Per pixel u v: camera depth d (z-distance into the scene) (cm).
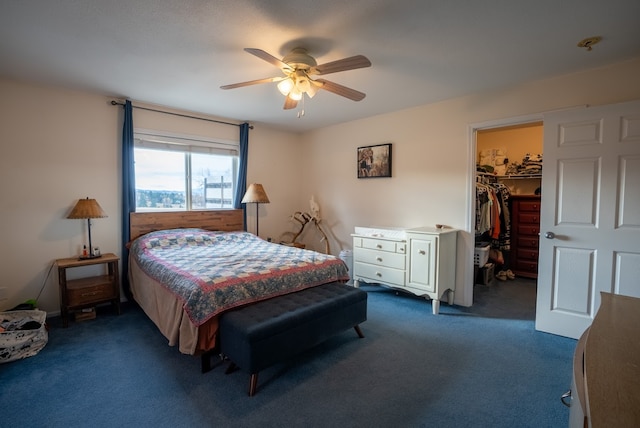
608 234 259
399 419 180
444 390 206
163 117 393
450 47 233
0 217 301
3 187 302
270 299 249
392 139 416
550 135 281
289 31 210
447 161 365
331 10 186
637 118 244
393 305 366
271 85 318
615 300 138
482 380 217
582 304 272
